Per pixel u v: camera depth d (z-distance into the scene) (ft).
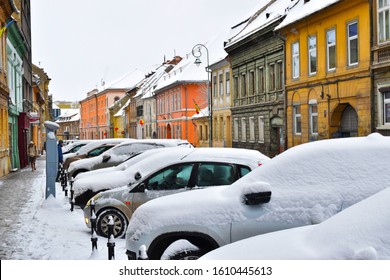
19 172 102.06
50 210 46.16
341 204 19.67
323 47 89.97
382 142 20.92
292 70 102.83
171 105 216.54
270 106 114.73
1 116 88.12
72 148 112.57
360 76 79.77
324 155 21.04
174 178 32.42
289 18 100.63
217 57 162.61
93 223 28.73
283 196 20.48
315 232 14.70
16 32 105.19
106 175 42.27
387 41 73.92
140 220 22.81
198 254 20.97
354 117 84.74
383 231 13.07
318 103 92.27
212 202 21.54
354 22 81.20
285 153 22.03
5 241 32.83
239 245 15.92
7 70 97.60
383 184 19.72
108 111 361.51
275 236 15.78
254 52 123.34
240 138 136.67
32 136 186.80
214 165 31.65
